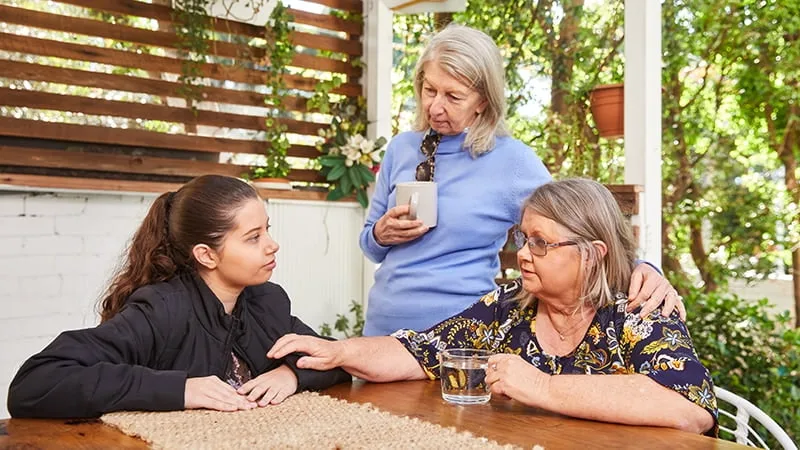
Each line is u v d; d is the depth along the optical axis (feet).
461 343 5.41
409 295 6.57
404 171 6.81
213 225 4.87
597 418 4.20
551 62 13.79
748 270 15.31
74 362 4.35
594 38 13.60
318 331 13.25
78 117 11.41
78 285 10.94
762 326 12.30
